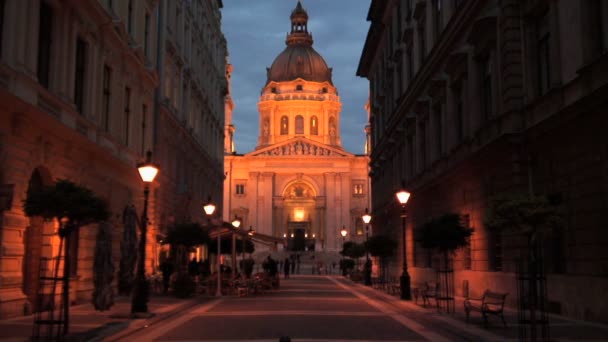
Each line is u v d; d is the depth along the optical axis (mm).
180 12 41531
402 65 40562
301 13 133625
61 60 20562
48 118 18328
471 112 25266
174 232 29594
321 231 110125
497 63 22547
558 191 18844
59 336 12914
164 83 36000
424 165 35188
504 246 21438
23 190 17953
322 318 18828
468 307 16859
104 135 25016
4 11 17141
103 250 18391
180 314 20359
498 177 22156
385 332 15516
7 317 17031
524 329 13344
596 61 16062
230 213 108375
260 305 24047
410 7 38031
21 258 18016
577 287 17578
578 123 17312
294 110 121000
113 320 17438
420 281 34812
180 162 42000
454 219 21344
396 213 43312
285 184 110000
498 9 22141
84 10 22406
